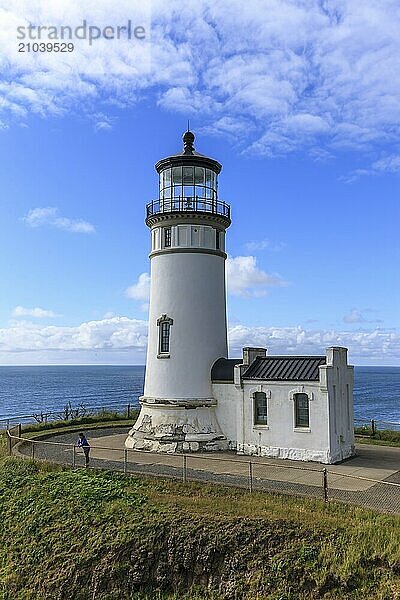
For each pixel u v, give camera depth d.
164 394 28.47
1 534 18.59
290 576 14.27
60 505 18.95
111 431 35.28
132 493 19.25
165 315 29.00
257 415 26.75
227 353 30.41
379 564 14.07
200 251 29.25
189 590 15.03
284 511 16.77
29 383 192.62
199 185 30.25
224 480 20.56
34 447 26.42
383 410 95.38
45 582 16.05
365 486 19.84
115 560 15.98
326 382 24.62
